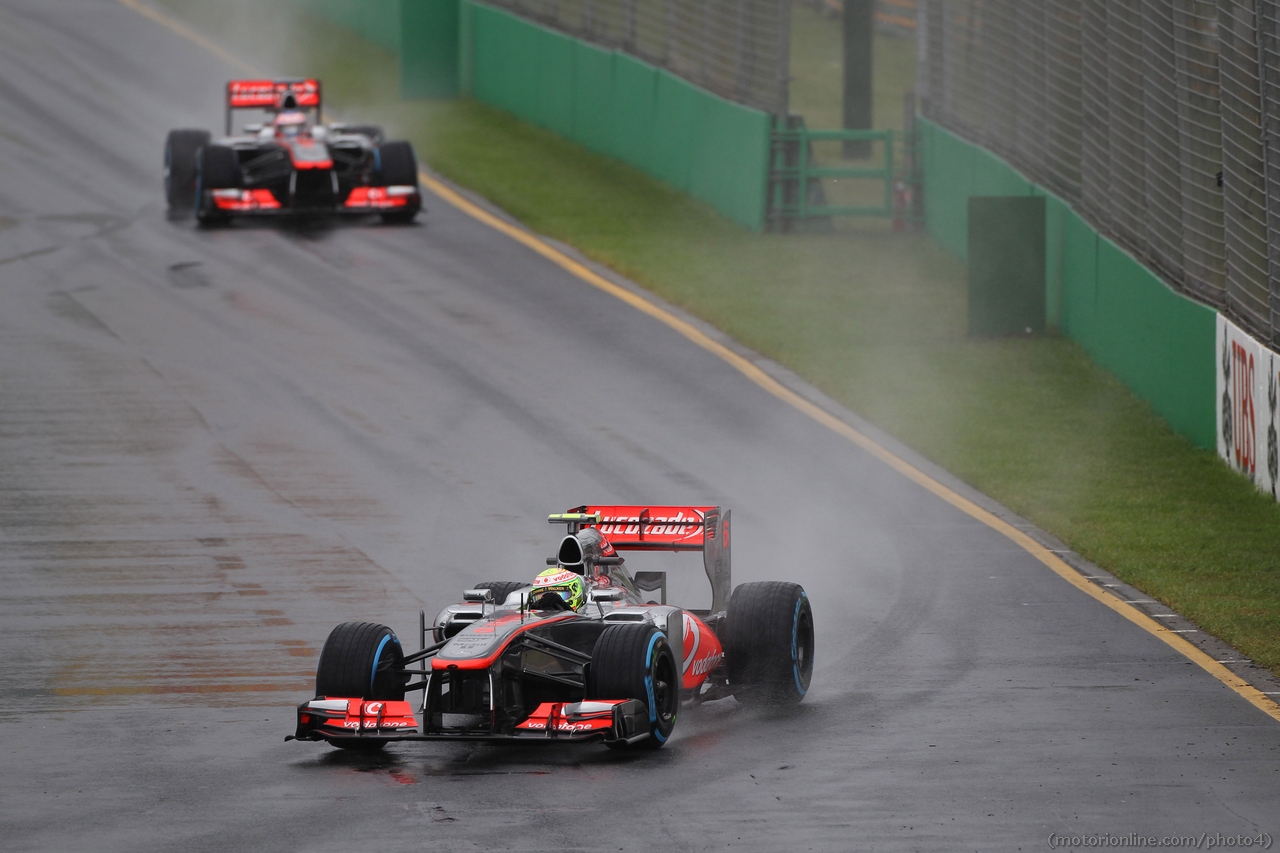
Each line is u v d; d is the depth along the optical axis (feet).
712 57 374.02
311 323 265.54
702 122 372.79
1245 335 197.77
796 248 335.26
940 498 191.52
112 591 156.66
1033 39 294.05
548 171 396.57
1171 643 141.38
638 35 407.85
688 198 377.71
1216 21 209.67
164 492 188.85
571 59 427.74
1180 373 220.84
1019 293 270.46
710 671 124.06
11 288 280.72
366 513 181.78
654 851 92.84
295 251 313.73
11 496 186.70
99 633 144.77
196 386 231.71
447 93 481.87
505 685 109.40
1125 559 167.94
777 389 237.45
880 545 173.37
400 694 115.44
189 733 119.14
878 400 233.55
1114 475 201.77
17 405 221.87
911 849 93.25
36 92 446.19
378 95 480.23
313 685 131.85
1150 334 232.32
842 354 257.96
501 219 348.59
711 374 244.01
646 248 327.88
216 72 486.79
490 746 115.03
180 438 209.46
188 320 265.34
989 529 179.83
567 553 120.06
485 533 175.11
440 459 201.87
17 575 161.27
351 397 228.22
